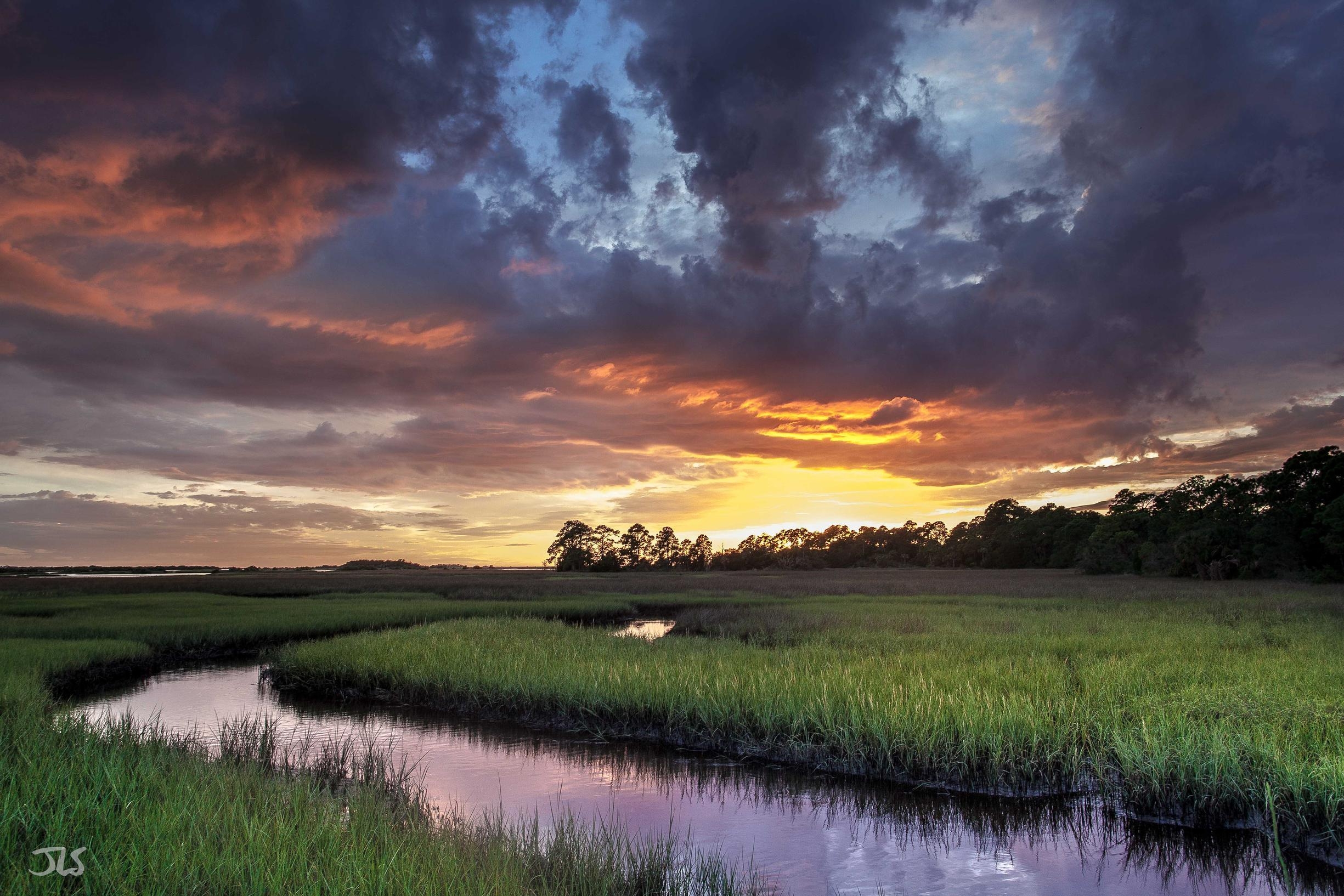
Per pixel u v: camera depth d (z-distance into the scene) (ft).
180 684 57.72
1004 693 37.40
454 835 19.49
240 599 130.31
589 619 111.96
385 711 46.09
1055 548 338.34
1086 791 29.17
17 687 40.93
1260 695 33.01
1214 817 25.53
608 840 20.31
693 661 48.11
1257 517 201.16
